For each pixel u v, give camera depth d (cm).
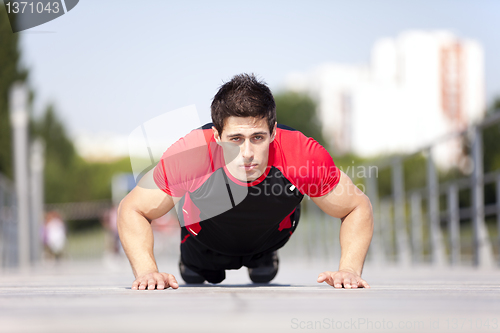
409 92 5409
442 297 141
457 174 1861
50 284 251
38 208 1351
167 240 1573
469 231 1012
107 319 95
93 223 2936
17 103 894
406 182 1888
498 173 460
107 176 3700
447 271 431
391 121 5412
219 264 242
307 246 979
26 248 893
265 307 115
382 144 5372
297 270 572
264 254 246
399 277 320
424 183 1872
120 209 211
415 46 5406
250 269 261
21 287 217
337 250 812
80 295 156
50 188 3478
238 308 112
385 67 5581
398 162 625
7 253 809
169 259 1571
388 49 5569
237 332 79
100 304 125
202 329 81
